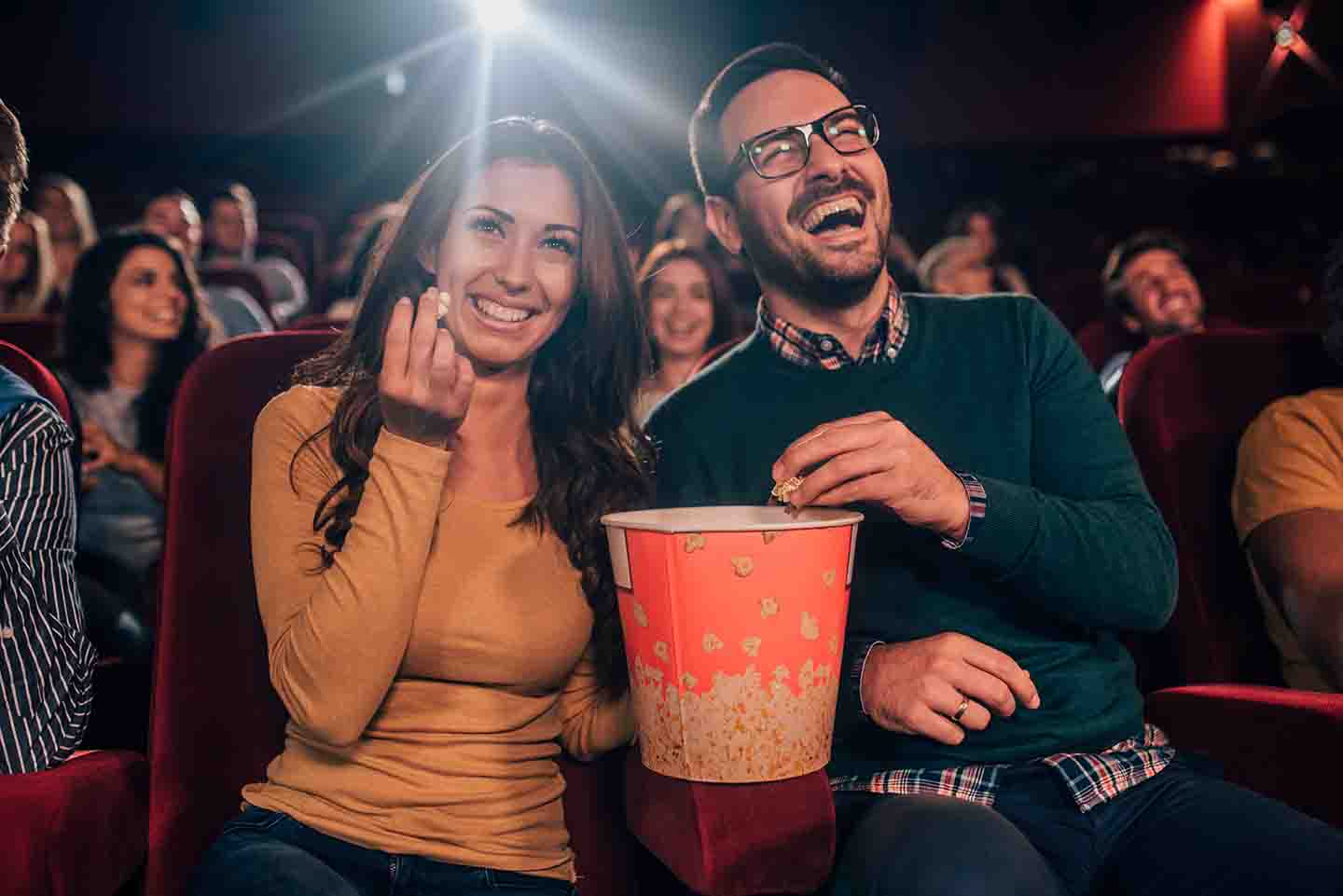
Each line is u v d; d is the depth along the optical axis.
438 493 1.08
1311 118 9.76
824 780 1.04
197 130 10.05
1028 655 1.27
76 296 2.59
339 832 1.12
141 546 2.51
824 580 0.96
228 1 9.96
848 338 1.39
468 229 1.22
